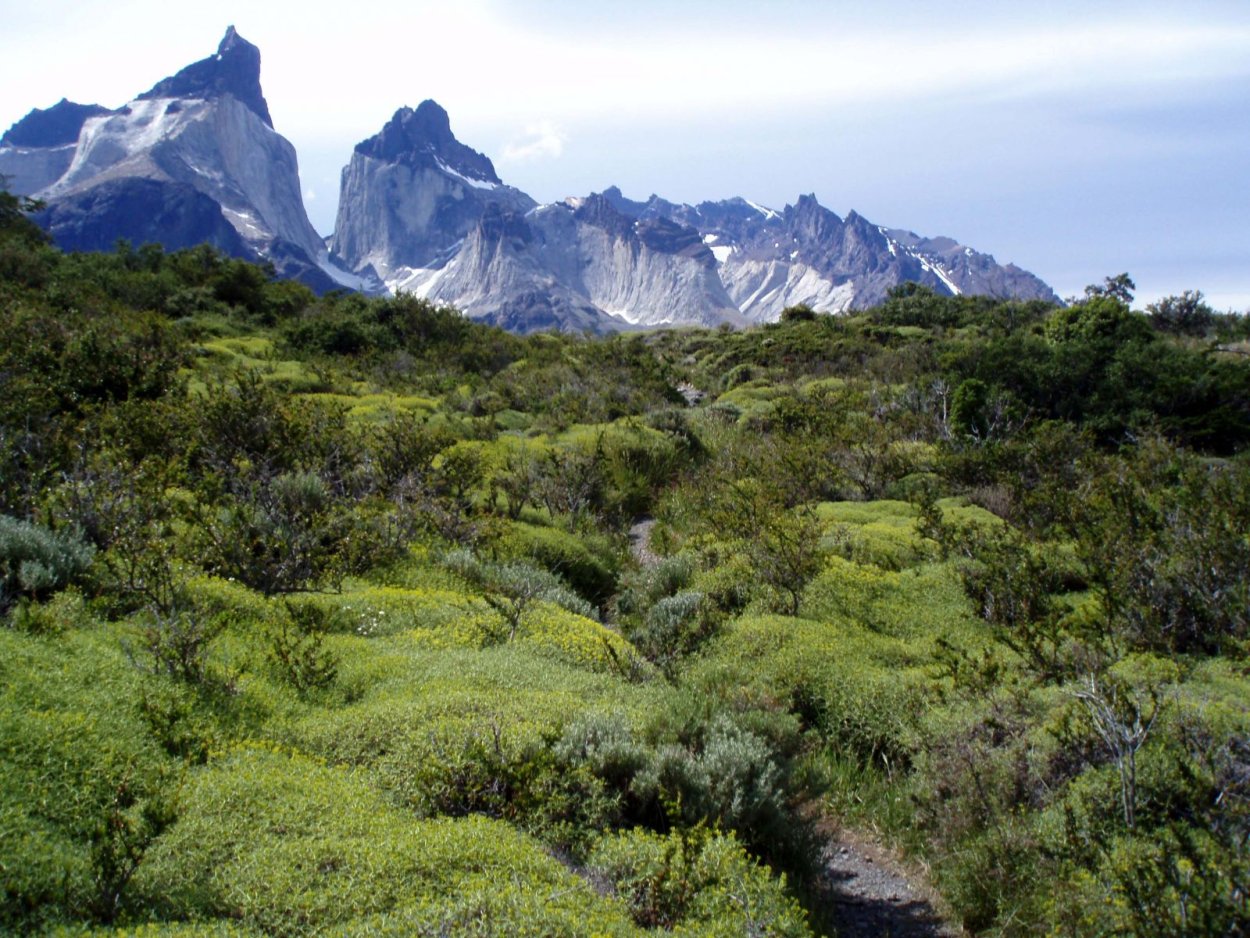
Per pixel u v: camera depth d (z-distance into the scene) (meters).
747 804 5.23
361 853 3.90
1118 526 9.09
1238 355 25.30
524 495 13.52
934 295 45.75
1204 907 3.65
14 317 16.45
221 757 4.71
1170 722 5.38
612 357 32.91
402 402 21.08
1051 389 21.95
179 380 15.89
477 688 6.27
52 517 7.95
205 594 7.32
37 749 4.17
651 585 10.84
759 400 26.52
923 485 15.23
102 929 3.22
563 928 3.49
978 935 4.80
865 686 7.27
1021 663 7.25
